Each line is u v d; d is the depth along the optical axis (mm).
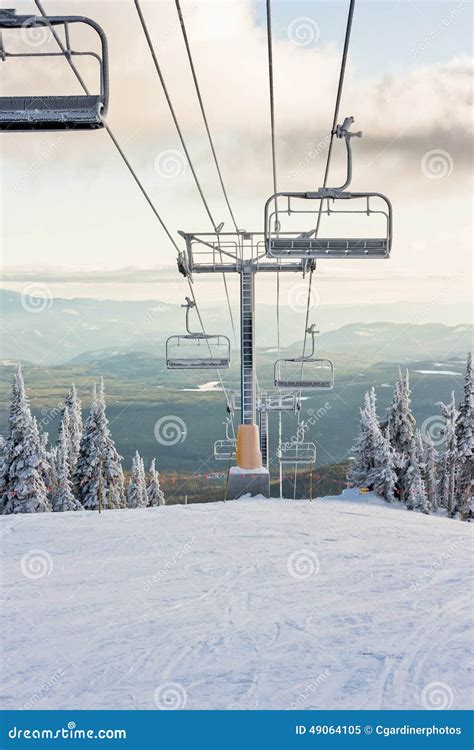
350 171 14547
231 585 14328
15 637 11289
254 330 28172
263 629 11570
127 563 16234
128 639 11148
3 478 48406
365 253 14969
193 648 10727
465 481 50906
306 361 31234
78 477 53031
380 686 9336
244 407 27875
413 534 19672
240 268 28172
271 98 12930
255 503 25062
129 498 67312
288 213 15117
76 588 14172
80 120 7258
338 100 12141
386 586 14195
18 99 7254
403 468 45000
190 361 28594
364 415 50688
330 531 19891
